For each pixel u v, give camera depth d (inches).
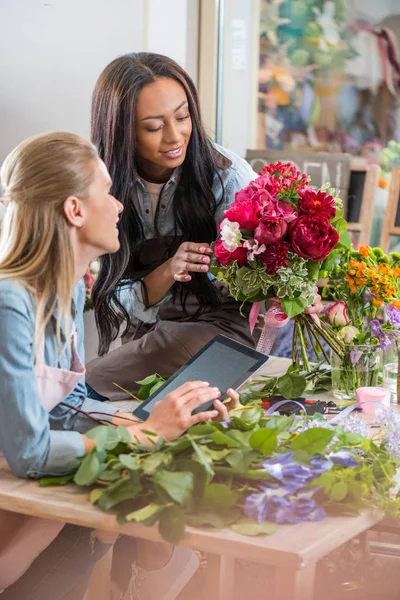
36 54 134.2
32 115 135.5
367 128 156.0
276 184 81.2
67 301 66.6
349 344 82.4
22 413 61.1
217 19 155.9
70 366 71.9
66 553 72.1
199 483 55.5
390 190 155.5
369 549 85.4
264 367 93.8
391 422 62.7
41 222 65.3
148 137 94.1
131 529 55.2
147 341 93.5
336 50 155.6
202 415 63.6
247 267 80.6
